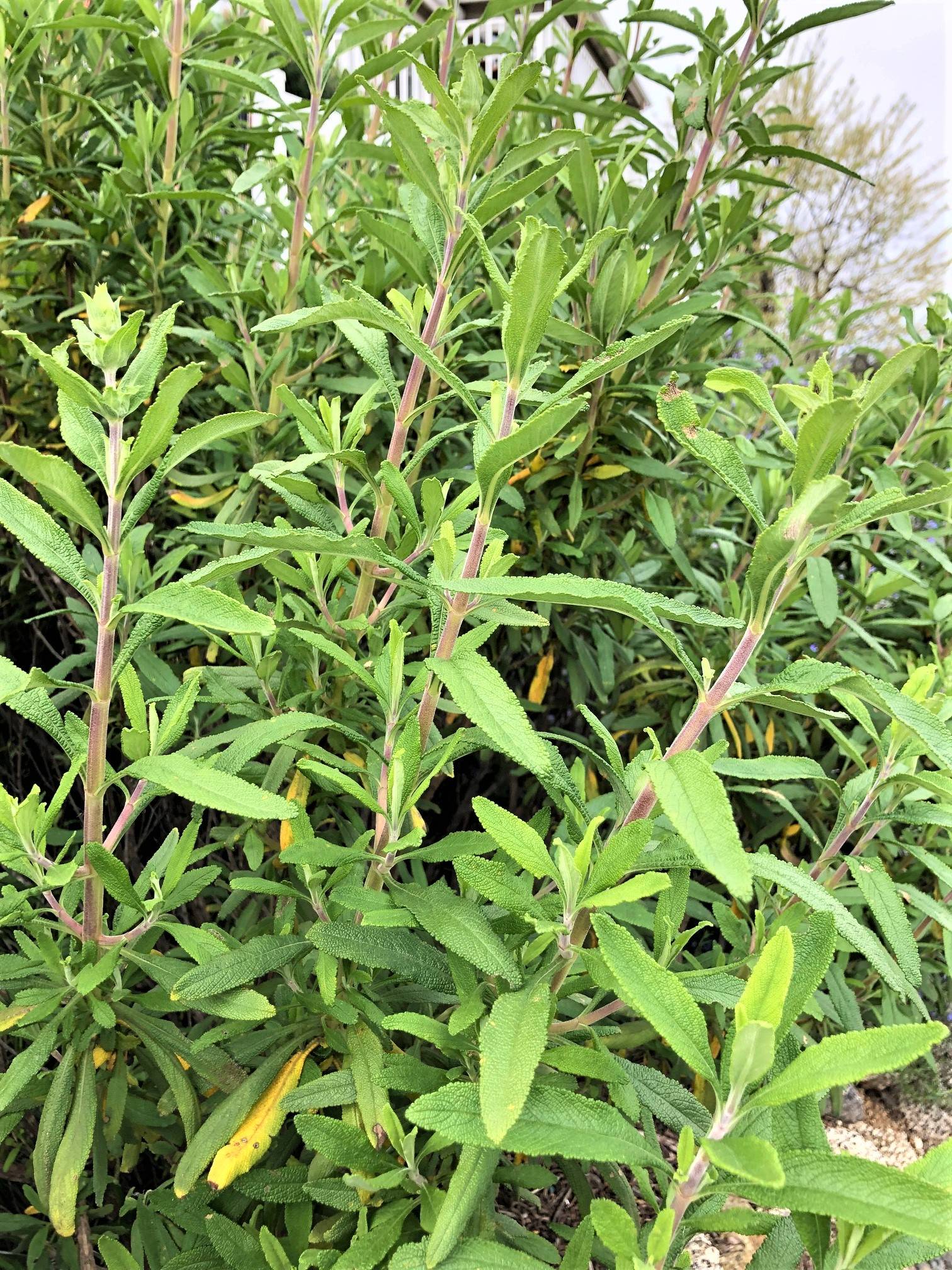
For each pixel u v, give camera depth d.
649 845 0.43
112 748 0.76
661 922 0.42
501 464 0.36
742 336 1.14
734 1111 0.30
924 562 1.00
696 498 1.00
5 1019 0.43
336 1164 0.43
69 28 0.77
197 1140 0.43
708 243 0.82
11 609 0.91
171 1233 0.53
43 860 0.41
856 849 0.53
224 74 0.66
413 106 0.50
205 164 0.84
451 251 0.54
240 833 0.58
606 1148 0.32
